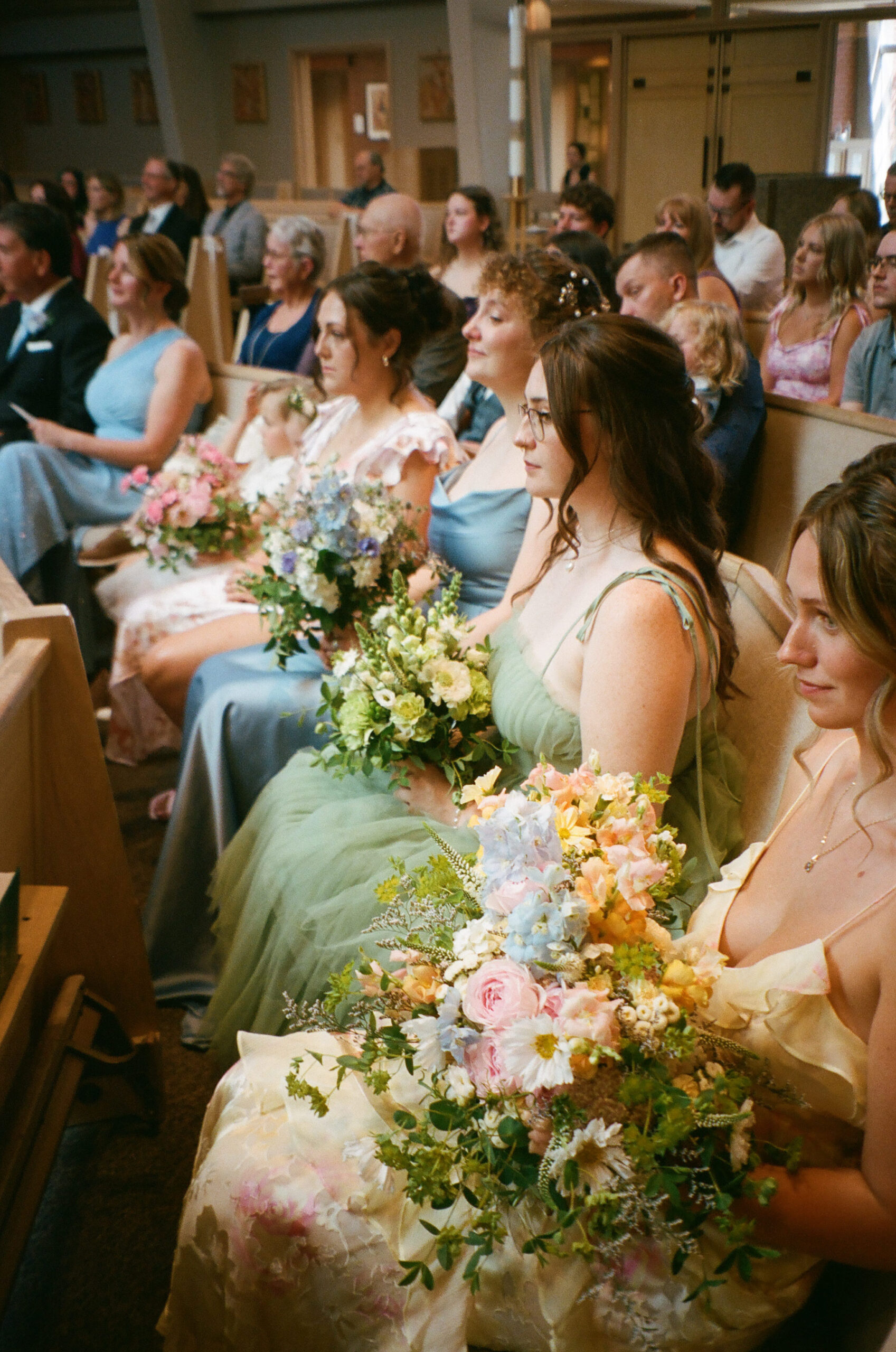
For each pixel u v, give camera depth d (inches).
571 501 69.3
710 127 354.3
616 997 42.4
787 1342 48.4
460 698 74.1
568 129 382.9
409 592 98.7
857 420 101.4
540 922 42.3
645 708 61.9
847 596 41.7
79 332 162.9
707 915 53.3
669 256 134.6
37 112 596.4
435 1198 43.8
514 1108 42.1
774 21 335.6
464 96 416.2
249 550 134.3
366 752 76.7
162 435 153.0
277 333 185.5
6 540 148.4
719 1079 40.9
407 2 498.6
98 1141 81.0
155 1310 68.1
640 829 47.0
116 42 557.6
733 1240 40.3
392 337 108.7
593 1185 39.7
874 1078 41.9
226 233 302.8
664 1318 45.3
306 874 74.2
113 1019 77.9
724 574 73.5
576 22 366.3
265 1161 51.9
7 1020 55.1
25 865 69.6
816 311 152.0
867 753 46.1
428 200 528.7
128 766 138.5
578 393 65.0
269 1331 50.9
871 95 332.2
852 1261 42.9
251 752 95.7
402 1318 48.4
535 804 46.7
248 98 547.2
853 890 46.0
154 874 107.9
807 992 43.9
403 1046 46.4
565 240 141.6
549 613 73.0
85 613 155.3
